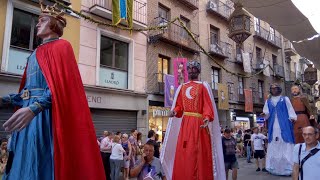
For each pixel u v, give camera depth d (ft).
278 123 23.65
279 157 23.97
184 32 61.77
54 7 8.66
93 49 44.98
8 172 7.29
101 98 45.24
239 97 79.30
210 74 69.56
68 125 6.82
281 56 103.30
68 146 6.67
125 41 50.37
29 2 37.83
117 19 42.14
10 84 35.14
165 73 57.62
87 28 44.55
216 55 71.36
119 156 32.04
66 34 41.70
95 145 7.13
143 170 15.78
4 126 6.26
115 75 48.57
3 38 35.37
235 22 18.81
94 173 6.83
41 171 6.82
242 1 14.24
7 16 35.83
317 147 13.23
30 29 38.70
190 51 62.95
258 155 36.14
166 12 59.93
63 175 6.40
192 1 65.82
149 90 52.95
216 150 14.69
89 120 7.20
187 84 15.31
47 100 6.79
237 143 59.47
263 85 91.56
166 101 51.75
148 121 51.96
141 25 50.93
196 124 14.32
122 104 48.16
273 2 13.34
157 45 55.62
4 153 26.71
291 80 104.94
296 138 22.74
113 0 42.45
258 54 92.68
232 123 75.46
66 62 7.29
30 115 6.45
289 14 14.39
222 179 14.42
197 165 13.74
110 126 46.70
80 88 7.36
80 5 44.14
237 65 80.18
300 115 22.67
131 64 50.39
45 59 7.39
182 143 14.29
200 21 68.69
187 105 14.76
